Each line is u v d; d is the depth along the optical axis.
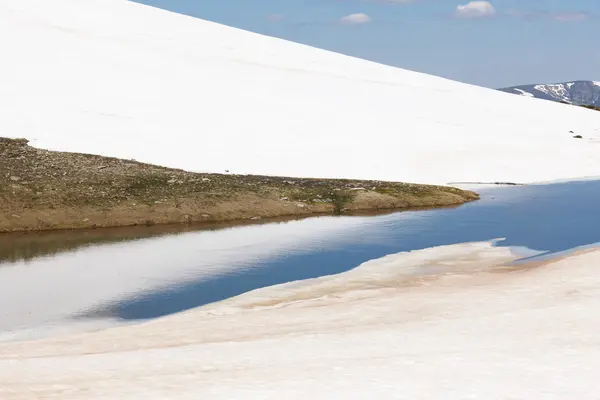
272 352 15.41
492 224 33.97
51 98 48.75
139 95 53.19
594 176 50.84
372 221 35.25
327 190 40.41
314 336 16.58
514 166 51.84
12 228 32.06
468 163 51.38
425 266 24.95
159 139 46.31
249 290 22.56
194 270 25.23
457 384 12.98
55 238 30.84
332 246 29.14
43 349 16.47
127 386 13.27
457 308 18.73
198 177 39.69
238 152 46.97
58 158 39.31
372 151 51.25
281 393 12.70
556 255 26.25
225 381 13.45
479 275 23.00
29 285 23.27
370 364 14.30
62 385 13.43
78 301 21.48
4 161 37.41
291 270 25.02
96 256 27.45
